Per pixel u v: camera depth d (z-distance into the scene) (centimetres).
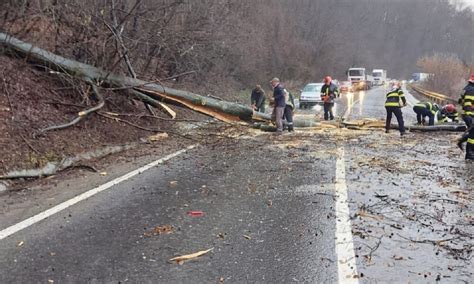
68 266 411
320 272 402
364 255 438
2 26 988
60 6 1062
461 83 4272
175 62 1606
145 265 414
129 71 1214
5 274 393
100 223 523
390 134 1352
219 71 2605
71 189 664
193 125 1342
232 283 380
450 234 498
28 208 574
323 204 603
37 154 758
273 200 622
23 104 870
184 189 675
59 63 998
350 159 926
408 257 436
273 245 462
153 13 1309
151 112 1232
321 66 5688
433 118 1522
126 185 691
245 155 962
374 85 7244
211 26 1873
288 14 5034
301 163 880
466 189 690
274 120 1380
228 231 501
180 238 480
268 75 4091
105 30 1132
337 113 2173
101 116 1028
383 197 640
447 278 393
